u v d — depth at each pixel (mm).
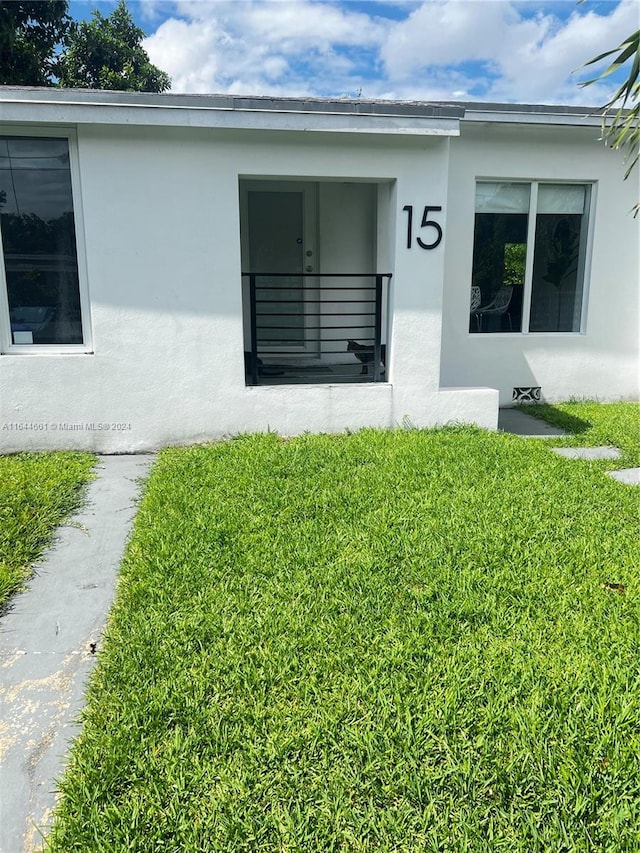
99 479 4977
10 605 3127
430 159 5707
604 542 3627
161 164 5293
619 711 2230
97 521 4152
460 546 3541
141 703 2301
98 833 1805
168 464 5055
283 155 5473
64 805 1921
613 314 8023
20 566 3482
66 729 2271
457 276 7520
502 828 1807
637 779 1962
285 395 5906
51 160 5281
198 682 2406
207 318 5605
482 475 4789
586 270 7941
